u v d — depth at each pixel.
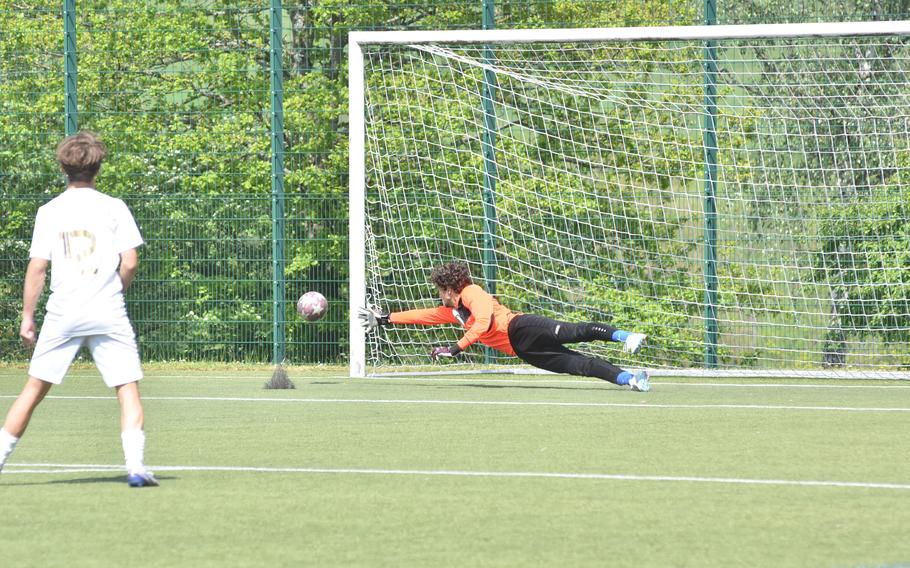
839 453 25.08
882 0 52.81
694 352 52.09
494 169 52.66
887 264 51.41
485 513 17.98
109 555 15.09
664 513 18.00
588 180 52.69
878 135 52.38
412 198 53.06
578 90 52.47
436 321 41.81
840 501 19.11
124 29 54.84
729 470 22.59
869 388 42.69
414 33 47.41
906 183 51.84
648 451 25.36
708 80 52.25
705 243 52.22
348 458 24.36
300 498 19.36
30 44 54.81
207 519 17.52
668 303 52.22
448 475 21.91
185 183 54.22
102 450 26.03
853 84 51.59
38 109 54.66
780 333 51.91
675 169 52.50
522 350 40.28
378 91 53.34
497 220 52.75
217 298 53.62
